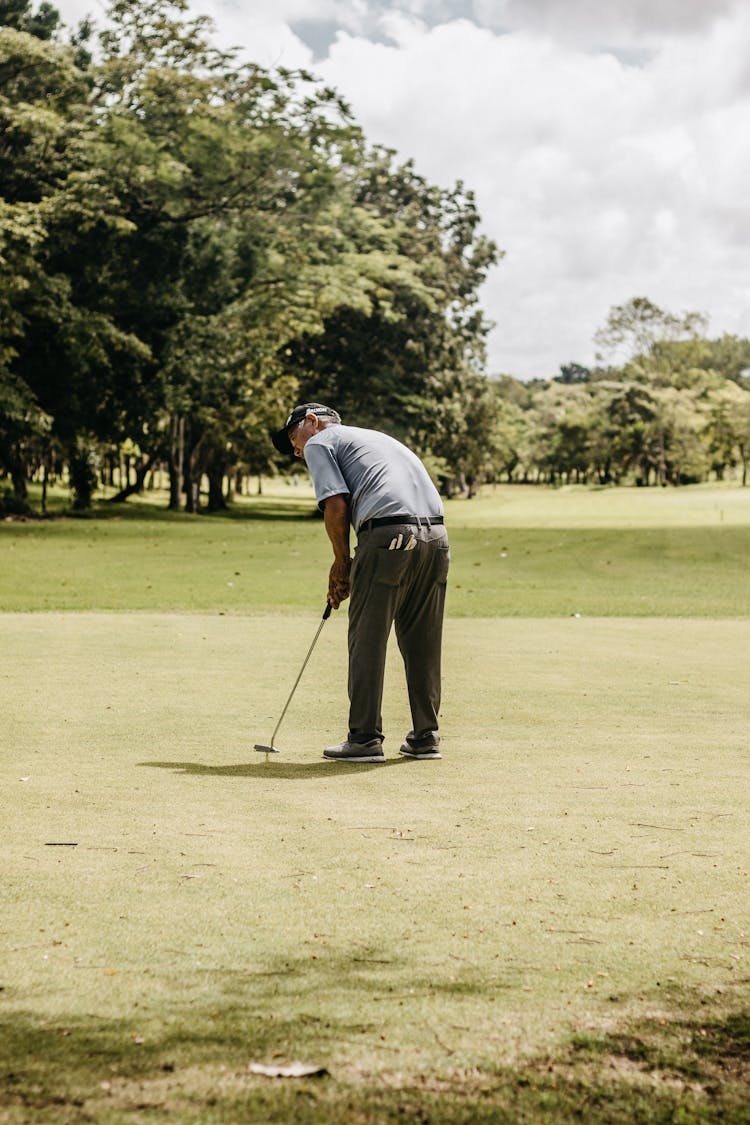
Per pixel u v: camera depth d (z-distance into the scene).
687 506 59.06
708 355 137.25
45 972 2.49
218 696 6.76
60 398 36.50
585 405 122.56
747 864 3.38
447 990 2.42
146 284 37.25
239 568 19.69
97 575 17.91
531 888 3.14
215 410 44.75
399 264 47.56
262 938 2.73
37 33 43.59
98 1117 1.86
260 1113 1.89
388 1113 1.90
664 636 10.78
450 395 52.81
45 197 34.03
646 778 4.62
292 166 36.78
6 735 5.44
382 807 4.10
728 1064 2.10
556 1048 2.16
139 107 35.66
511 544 26.50
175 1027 2.21
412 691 5.16
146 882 3.15
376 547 5.11
